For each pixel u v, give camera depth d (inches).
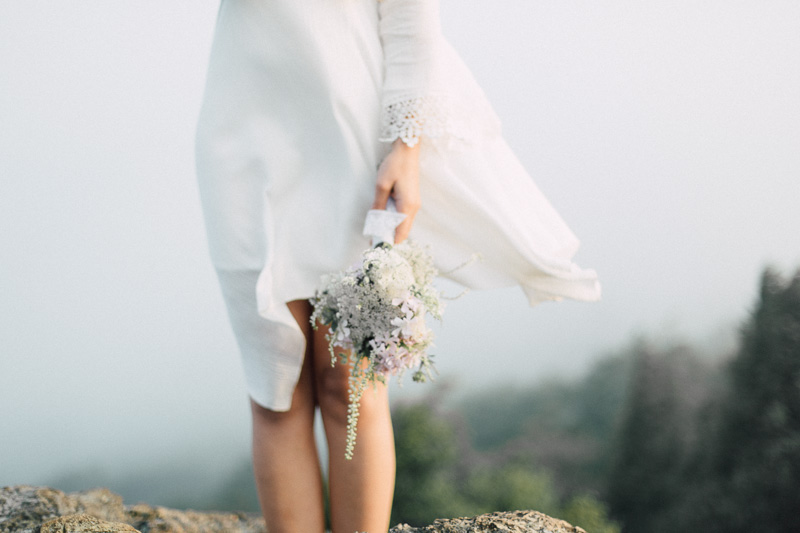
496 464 1531.7
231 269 43.8
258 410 45.0
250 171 44.4
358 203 45.1
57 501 60.3
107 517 64.2
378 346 36.6
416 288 37.6
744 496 1000.2
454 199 48.8
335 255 45.4
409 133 43.4
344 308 36.9
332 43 44.3
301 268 45.3
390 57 45.9
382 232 41.9
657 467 1219.2
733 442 1070.4
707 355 1523.1
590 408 1900.8
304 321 45.9
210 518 71.6
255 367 43.9
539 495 1009.5
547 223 54.7
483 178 49.5
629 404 1358.3
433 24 44.3
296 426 44.6
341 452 43.4
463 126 46.2
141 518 67.0
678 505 1133.1
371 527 43.3
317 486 44.9
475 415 1988.2
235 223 43.9
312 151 45.4
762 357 1068.5
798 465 982.4
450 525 50.6
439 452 968.3
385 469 43.9
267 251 42.5
